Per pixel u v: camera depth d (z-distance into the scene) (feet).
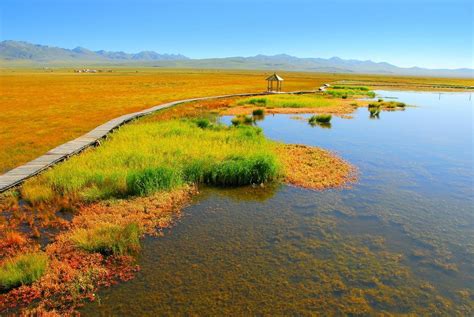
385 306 20.66
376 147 63.77
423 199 38.19
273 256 25.86
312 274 23.65
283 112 110.32
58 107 109.91
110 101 130.11
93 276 22.99
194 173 42.52
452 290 22.35
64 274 22.91
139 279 22.85
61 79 323.98
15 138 62.85
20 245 26.73
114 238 26.73
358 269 24.36
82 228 29.09
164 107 108.78
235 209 34.60
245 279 22.95
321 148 61.77
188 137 61.77
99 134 63.62
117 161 45.47
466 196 39.32
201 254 26.03
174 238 28.50
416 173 47.85
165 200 35.70
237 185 41.50
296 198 37.73
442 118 104.42
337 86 251.60
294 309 20.20
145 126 71.36
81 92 172.86
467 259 26.08
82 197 35.40
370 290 22.09
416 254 26.61
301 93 182.29
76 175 39.63
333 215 33.45
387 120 97.86
